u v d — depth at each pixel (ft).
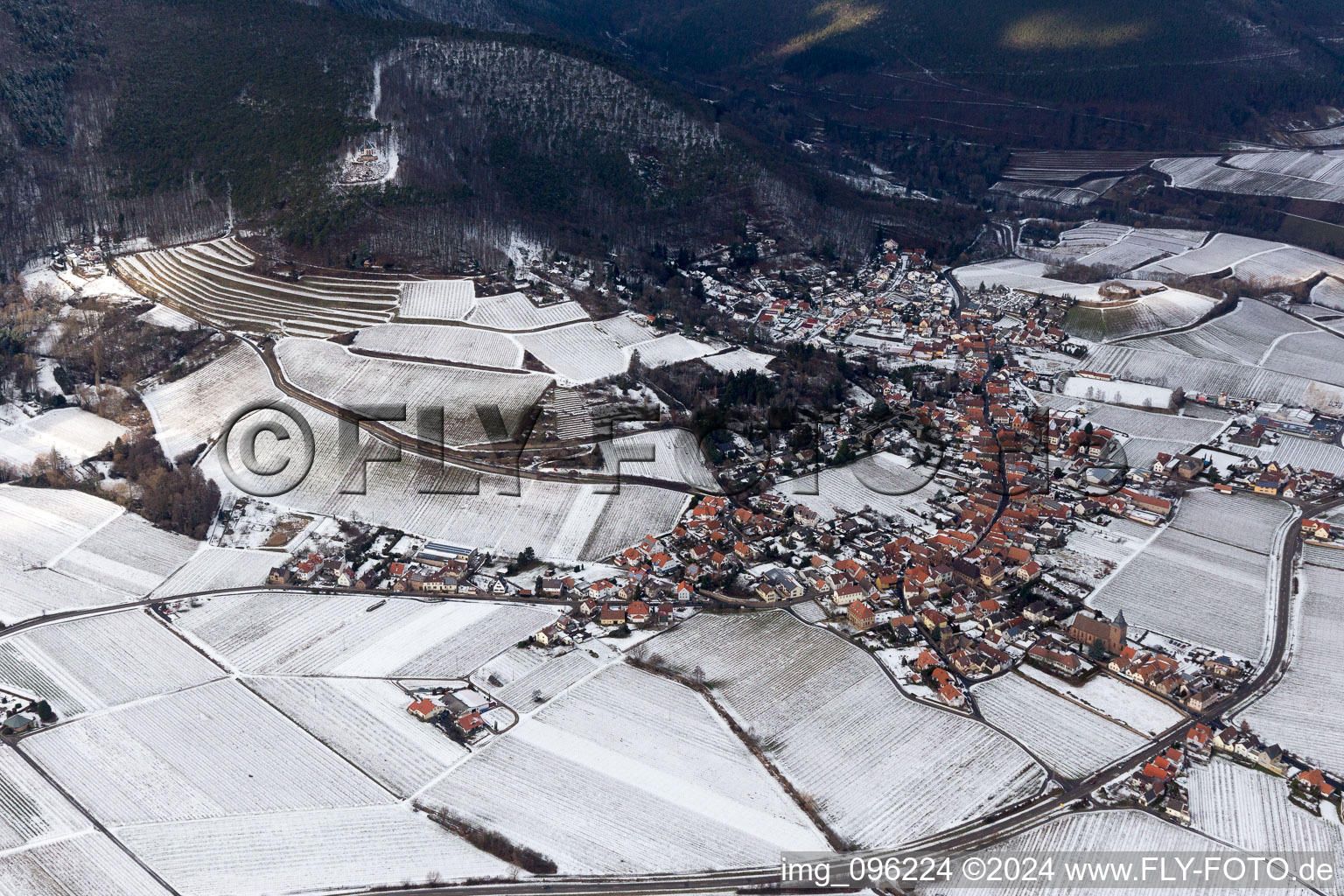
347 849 584.81
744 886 557.74
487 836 587.27
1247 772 640.58
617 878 564.71
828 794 621.31
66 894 561.02
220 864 577.02
